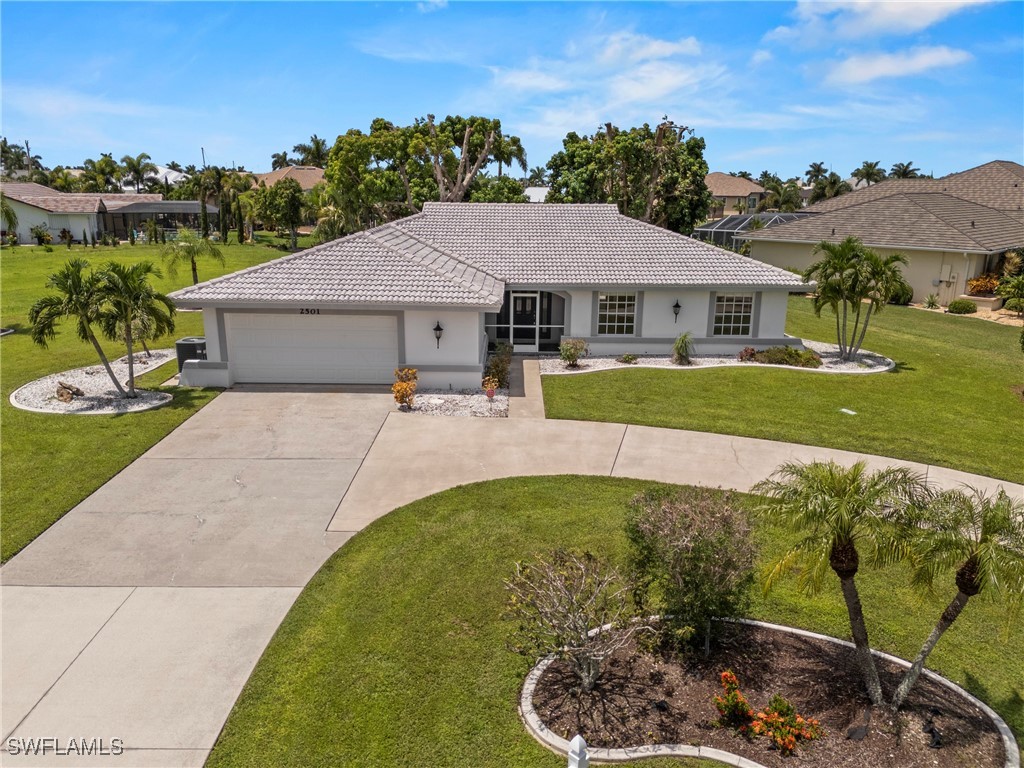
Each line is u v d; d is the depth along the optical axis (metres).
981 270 32.56
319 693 7.06
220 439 14.06
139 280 15.82
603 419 15.59
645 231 23.72
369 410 15.97
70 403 16.08
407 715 6.76
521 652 7.12
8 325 25.58
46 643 7.83
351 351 17.72
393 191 46.84
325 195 51.53
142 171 94.25
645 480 12.32
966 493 11.94
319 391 17.36
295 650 7.71
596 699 6.94
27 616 8.32
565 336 21.78
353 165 45.62
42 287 33.62
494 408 16.25
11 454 13.11
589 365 20.64
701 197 41.59
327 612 8.40
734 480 12.36
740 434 14.70
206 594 8.80
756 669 7.38
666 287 20.88
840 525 6.17
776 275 21.27
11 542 9.96
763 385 18.47
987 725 6.63
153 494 11.59
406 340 17.55
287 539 10.18
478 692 7.07
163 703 6.94
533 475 12.49
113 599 8.68
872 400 17.30
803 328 27.05
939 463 13.27
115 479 12.15
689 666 7.44
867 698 6.91
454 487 11.95
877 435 14.73
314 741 6.45
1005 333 26.34
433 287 17.42
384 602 8.59
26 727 6.63
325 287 17.23
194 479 12.19
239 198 68.19
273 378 17.84
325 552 9.84
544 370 20.02
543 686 7.15
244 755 6.32
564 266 21.72
